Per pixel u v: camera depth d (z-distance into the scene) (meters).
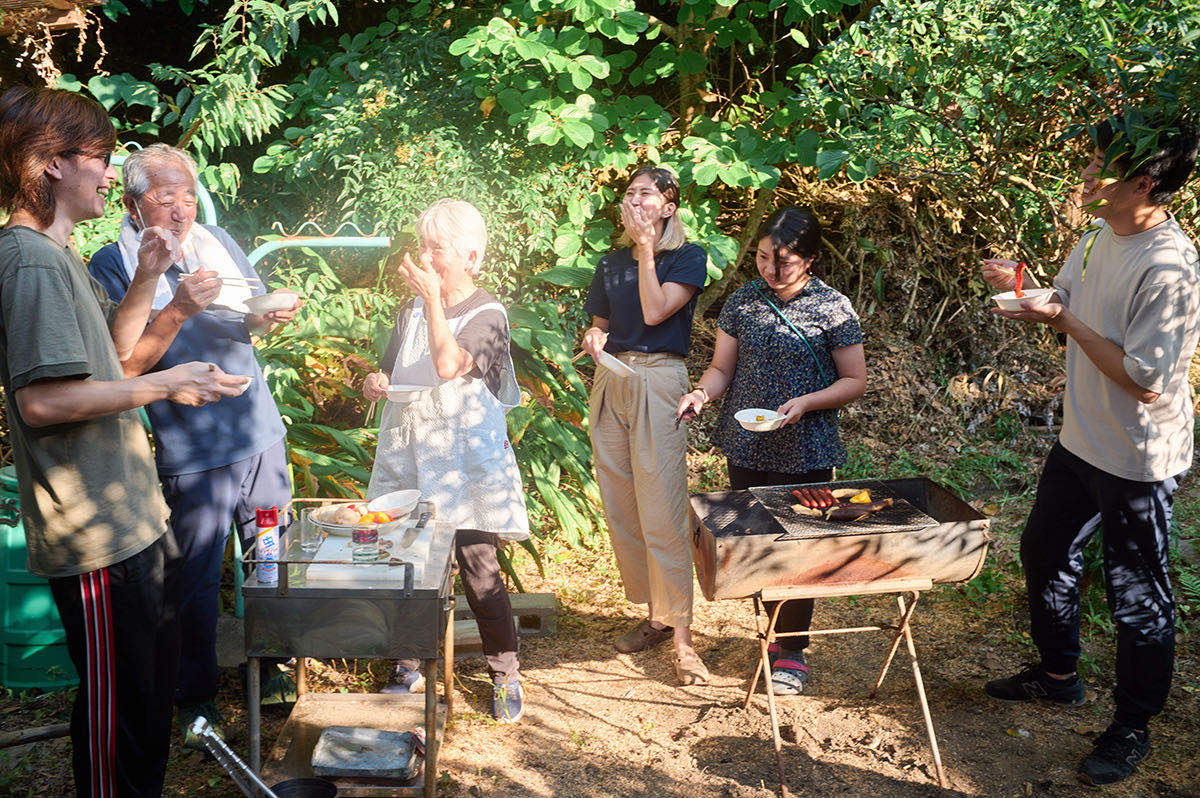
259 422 3.32
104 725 2.44
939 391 6.33
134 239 3.06
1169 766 3.08
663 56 6.14
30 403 2.18
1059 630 3.37
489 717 3.45
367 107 5.73
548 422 5.08
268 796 2.62
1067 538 3.26
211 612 3.21
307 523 3.05
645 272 3.49
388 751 2.94
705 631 4.16
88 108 2.31
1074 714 3.41
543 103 5.49
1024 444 5.88
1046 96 4.62
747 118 6.32
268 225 6.50
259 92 5.89
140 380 2.25
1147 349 2.77
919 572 3.00
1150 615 2.99
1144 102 2.85
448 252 3.17
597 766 3.18
